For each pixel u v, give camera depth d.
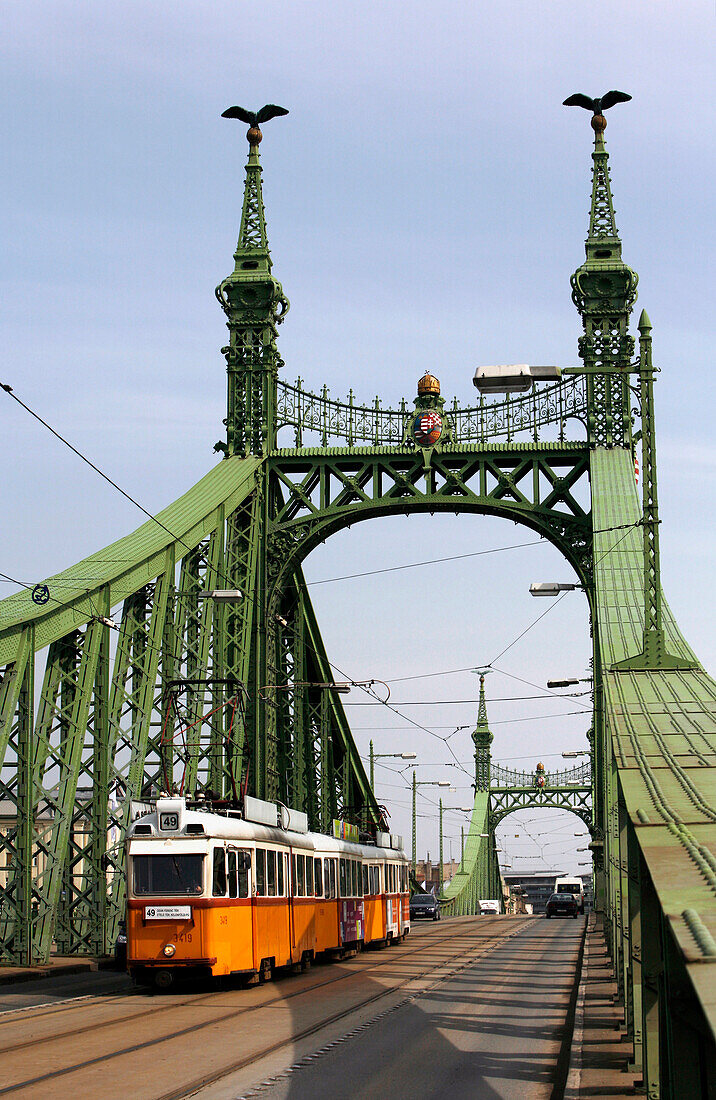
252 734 46.91
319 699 57.91
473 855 109.69
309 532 49.06
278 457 49.28
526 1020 20.70
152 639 38.81
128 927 24.97
